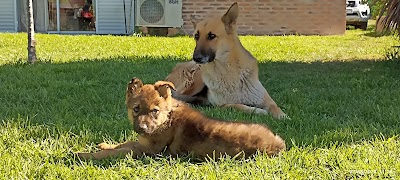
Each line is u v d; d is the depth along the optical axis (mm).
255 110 6172
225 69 6363
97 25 13523
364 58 9078
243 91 6387
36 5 13477
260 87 6414
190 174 3793
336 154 4191
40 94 6488
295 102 6434
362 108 6141
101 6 13469
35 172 3797
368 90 6840
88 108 6020
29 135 4758
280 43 10930
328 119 5625
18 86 6863
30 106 6113
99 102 6285
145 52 9523
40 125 5066
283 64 8562
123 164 3965
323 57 9242
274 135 4238
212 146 4078
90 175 3762
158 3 13070
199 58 6277
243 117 5805
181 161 4102
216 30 6316
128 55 9086
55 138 4688
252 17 13492
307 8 13492
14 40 10414
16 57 8625
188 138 4148
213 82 6406
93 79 7281
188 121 4195
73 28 13625
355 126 5324
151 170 3885
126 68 7922
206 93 6578
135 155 4176
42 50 9484
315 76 7641
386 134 4902
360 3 15117
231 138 4059
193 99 6578
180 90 6629
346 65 8461
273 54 9508
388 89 6895
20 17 13531
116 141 4703
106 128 5070
